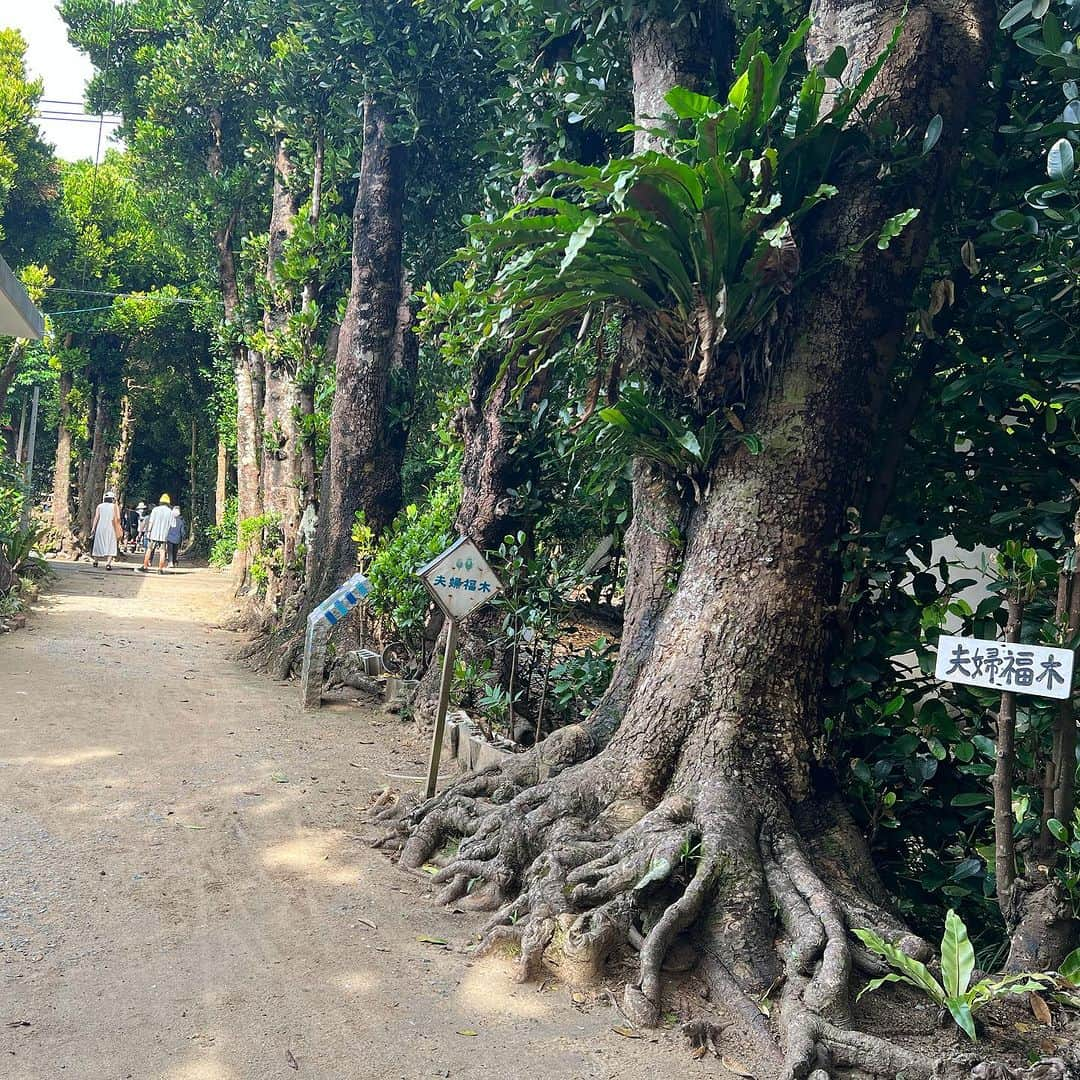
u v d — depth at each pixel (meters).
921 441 5.03
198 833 4.75
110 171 24.45
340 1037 3.04
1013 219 4.32
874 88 4.43
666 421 4.53
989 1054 3.10
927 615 4.27
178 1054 2.87
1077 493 4.47
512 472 8.15
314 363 11.66
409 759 6.63
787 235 3.98
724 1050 3.17
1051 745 3.95
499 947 3.71
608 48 6.70
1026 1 4.06
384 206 9.99
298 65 11.71
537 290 4.39
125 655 9.61
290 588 11.16
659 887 3.79
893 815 4.55
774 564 4.35
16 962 3.32
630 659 5.41
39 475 30.28
